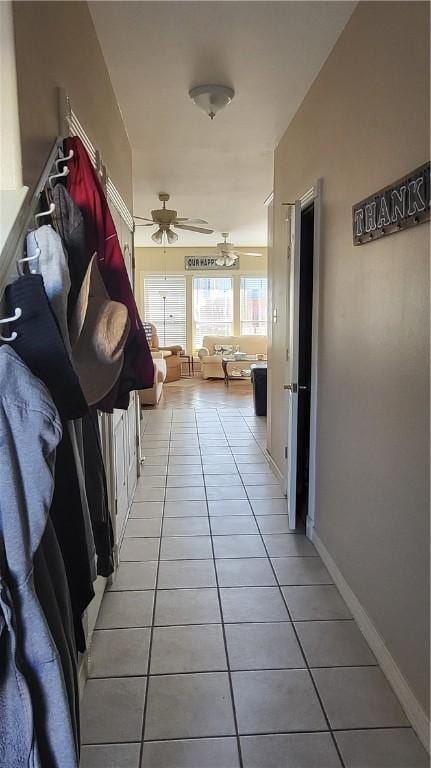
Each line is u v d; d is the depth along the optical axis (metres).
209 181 5.14
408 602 1.75
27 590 0.88
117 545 2.79
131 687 1.88
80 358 1.43
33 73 1.34
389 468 1.89
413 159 1.67
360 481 2.21
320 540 2.87
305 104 3.08
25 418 0.89
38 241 1.17
